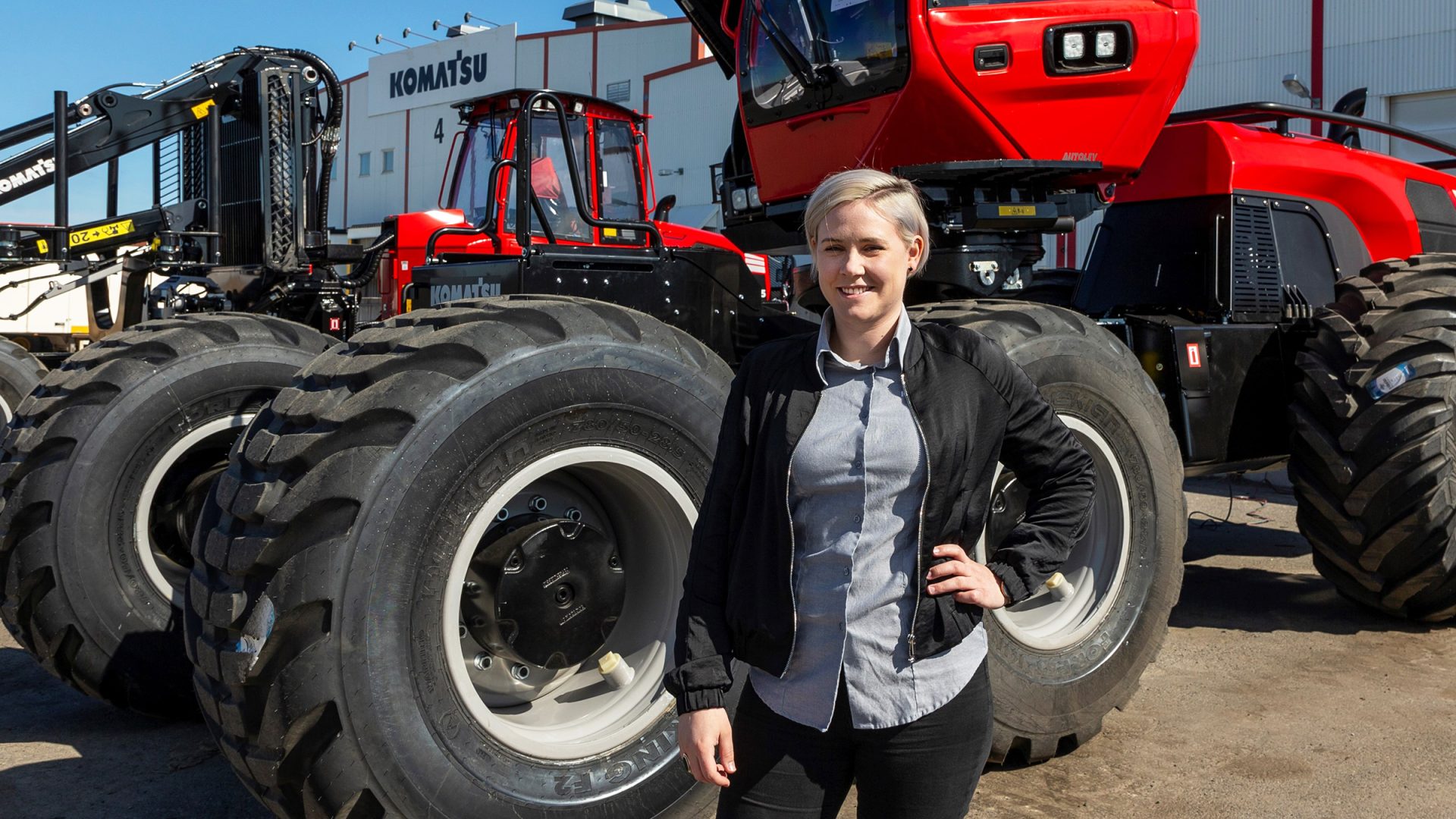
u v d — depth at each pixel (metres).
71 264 6.43
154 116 6.48
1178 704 3.72
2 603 3.47
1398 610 4.51
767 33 4.11
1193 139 4.80
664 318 3.57
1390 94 16.58
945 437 1.68
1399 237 5.30
